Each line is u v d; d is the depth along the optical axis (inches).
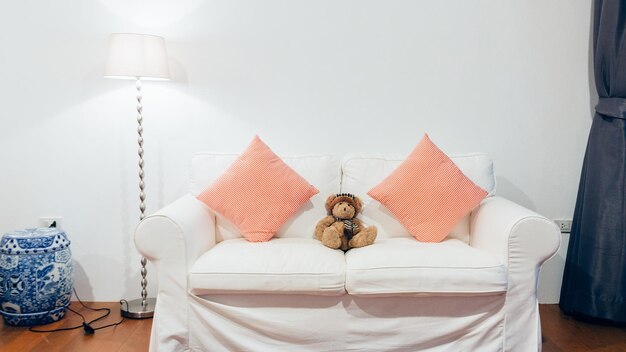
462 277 92.1
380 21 123.6
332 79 125.0
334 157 118.7
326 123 126.3
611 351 105.0
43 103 123.5
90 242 127.6
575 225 123.2
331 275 92.8
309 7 123.0
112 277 128.1
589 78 125.4
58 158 125.1
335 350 96.1
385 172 116.0
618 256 114.2
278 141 126.7
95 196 126.3
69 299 118.6
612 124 116.0
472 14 123.6
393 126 126.4
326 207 113.1
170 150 126.0
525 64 124.8
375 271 92.4
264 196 108.6
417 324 95.5
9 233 113.9
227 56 124.0
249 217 107.9
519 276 94.7
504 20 123.7
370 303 94.9
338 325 95.4
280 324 95.0
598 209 116.6
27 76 122.6
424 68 124.9
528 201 128.3
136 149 125.4
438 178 108.3
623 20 112.7
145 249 95.0
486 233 102.2
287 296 95.0
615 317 114.9
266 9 123.0
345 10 123.3
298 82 125.0
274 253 96.7
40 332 110.4
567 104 126.0
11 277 110.3
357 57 124.4
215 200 107.7
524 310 95.4
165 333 95.6
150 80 124.1
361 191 115.0
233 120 125.6
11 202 126.0
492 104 125.9
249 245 102.0
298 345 96.1
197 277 93.3
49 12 121.2
